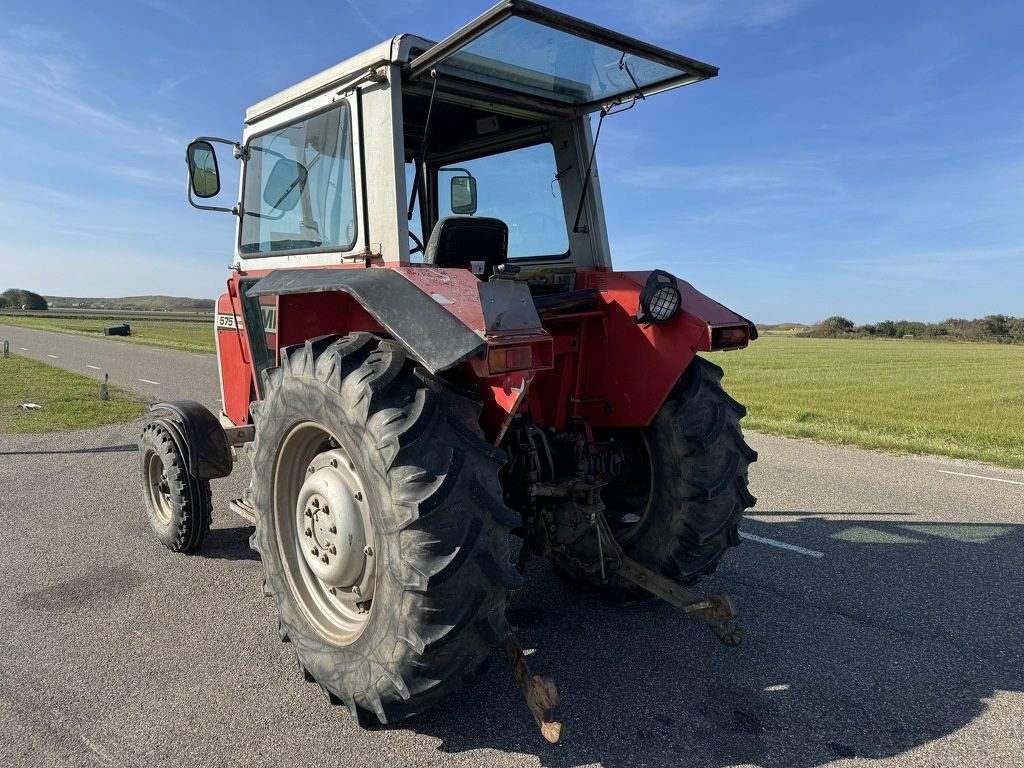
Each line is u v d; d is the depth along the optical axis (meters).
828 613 3.76
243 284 4.32
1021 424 10.65
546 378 3.61
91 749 2.53
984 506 5.95
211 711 2.79
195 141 3.99
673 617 3.72
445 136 4.12
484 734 2.63
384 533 2.31
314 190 3.43
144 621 3.64
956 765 2.45
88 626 3.57
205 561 4.54
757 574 4.34
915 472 7.38
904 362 30.45
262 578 4.23
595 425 3.52
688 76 3.22
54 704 2.84
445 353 2.18
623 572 3.37
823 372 23.77
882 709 2.82
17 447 8.62
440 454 2.28
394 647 2.30
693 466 3.26
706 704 2.85
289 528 3.00
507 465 3.32
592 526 3.21
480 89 3.32
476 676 2.48
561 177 3.87
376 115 2.95
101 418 10.87
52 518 5.52
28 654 3.27
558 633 3.52
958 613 3.75
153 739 2.60
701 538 3.28
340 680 2.57
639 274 3.56
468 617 2.24
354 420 2.39
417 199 4.34
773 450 8.73
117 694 2.92
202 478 4.37
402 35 2.86
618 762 2.46
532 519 3.30
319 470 2.76
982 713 2.79
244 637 3.46
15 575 4.29
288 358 2.78
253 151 4.02
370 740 2.59
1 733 2.63
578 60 2.96
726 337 3.12
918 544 4.91
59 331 46.66
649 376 3.28
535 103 3.55
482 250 3.37
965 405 13.36
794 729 2.67
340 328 3.05
